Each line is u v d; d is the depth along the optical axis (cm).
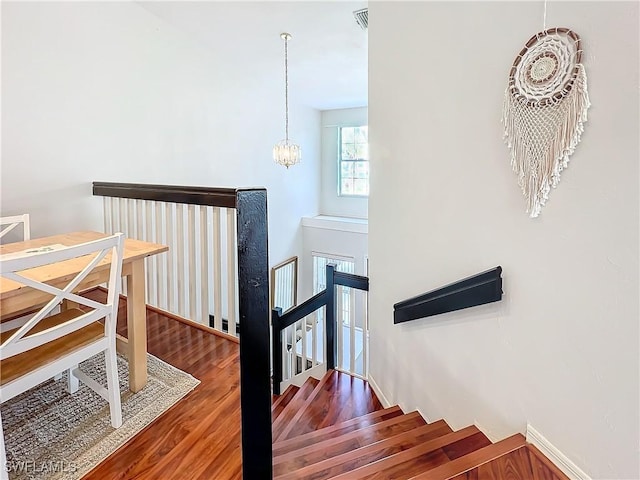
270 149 611
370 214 279
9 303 135
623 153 107
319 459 182
